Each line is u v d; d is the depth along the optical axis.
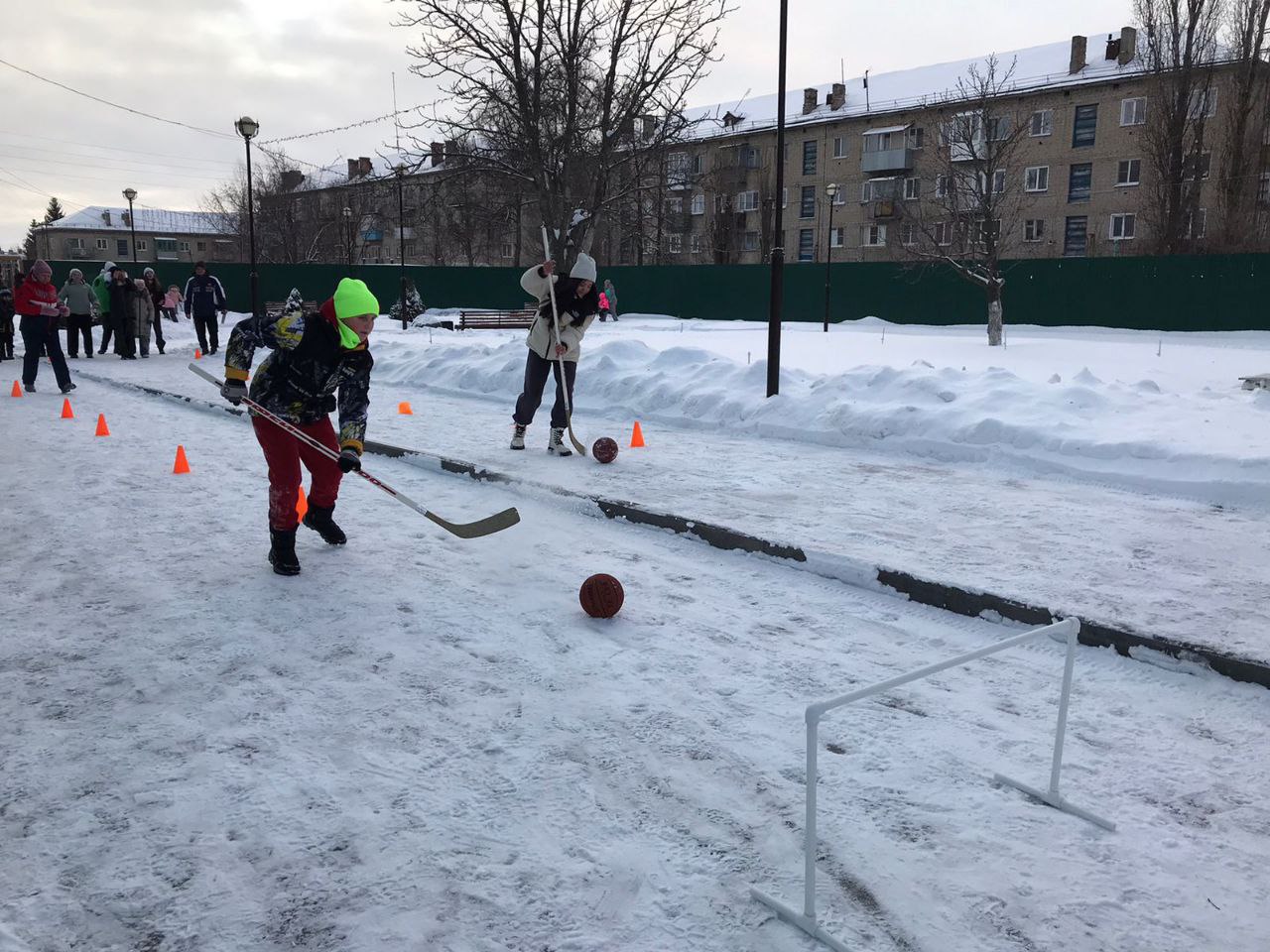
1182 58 37.56
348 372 5.07
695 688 3.75
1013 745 3.32
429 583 5.05
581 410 11.38
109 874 2.54
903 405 9.06
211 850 2.64
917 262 35.16
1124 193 43.56
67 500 6.92
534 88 19.16
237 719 3.44
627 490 7.10
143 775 3.04
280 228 61.62
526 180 20.11
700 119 20.28
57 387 14.41
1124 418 8.17
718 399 10.37
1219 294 30.20
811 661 4.04
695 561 5.51
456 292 44.12
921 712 3.57
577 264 8.38
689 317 40.91
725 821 2.82
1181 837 2.77
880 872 2.58
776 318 10.03
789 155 54.56
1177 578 5.00
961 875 2.57
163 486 7.41
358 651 4.10
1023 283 33.97
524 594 4.88
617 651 4.13
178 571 5.21
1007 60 50.56
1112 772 3.15
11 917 2.36
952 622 4.55
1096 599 4.63
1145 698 3.72
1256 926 2.38
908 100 50.53
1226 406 8.39
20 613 4.54
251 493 7.20
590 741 3.30
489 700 3.62
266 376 4.98
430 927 2.34
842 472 7.80
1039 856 2.67
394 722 3.43
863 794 2.98
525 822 2.80
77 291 18.27
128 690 3.68
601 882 2.52
